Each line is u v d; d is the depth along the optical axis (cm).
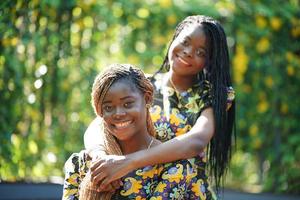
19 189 420
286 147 529
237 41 517
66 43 452
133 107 240
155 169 249
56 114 478
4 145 420
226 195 503
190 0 512
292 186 524
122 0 495
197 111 290
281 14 516
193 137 263
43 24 433
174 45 290
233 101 297
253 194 509
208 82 293
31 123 449
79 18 457
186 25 292
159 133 285
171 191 247
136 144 249
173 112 289
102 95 239
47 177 470
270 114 539
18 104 430
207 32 288
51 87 461
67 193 255
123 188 246
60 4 436
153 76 303
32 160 452
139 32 523
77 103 493
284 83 535
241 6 514
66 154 497
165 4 509
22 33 420
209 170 297
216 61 290
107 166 241
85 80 483
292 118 536
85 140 264
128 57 535
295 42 532
